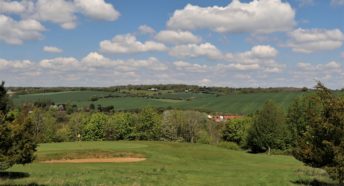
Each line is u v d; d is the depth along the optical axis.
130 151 58.09
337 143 27.17
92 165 45.69
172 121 116.44
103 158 54.44
